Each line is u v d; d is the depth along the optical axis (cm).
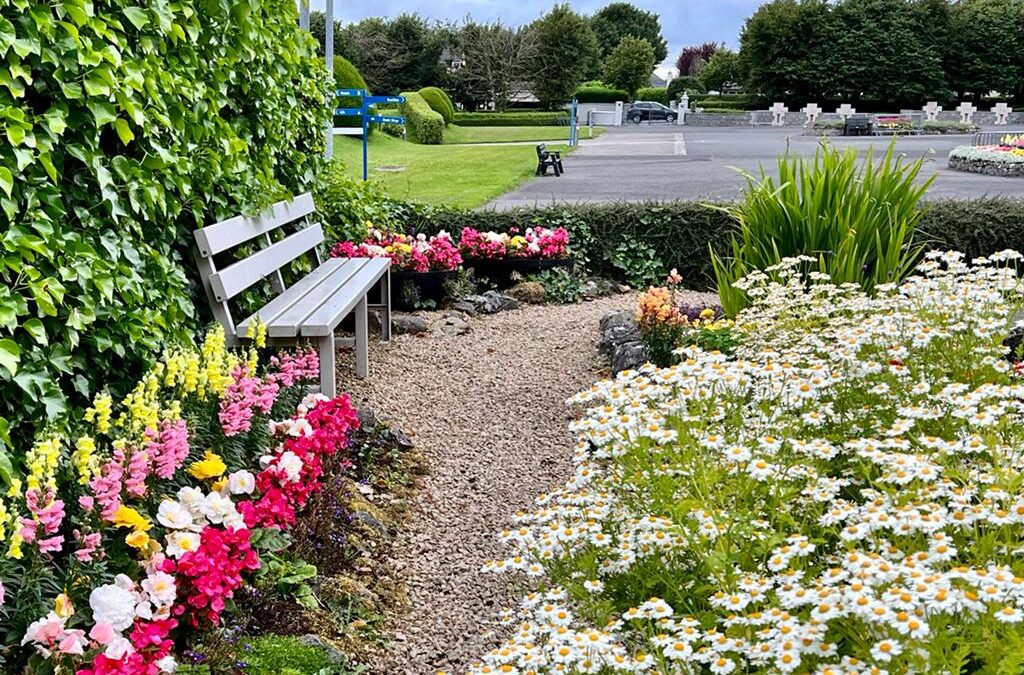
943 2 4788
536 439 435
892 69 4784
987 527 193
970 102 4950
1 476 223
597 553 229
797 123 4572
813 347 330
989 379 280
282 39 529
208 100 402
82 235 293
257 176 457
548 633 200
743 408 260
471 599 298
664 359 468
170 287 341
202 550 230
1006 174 1881
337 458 350
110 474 220
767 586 181
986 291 313
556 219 799
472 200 1401
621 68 5716
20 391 257
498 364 548
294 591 271
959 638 155
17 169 249
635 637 212
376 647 266
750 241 536
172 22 356
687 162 2184
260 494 285
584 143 3047
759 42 4922
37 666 185
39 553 201
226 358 320
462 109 5012
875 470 245
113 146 326
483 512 361
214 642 228
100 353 298
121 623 197
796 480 228
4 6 250
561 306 717
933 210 735
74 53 276
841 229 510
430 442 427
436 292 688
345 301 436
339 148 2311
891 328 281
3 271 242
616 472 246
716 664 168
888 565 162
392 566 314
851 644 171
